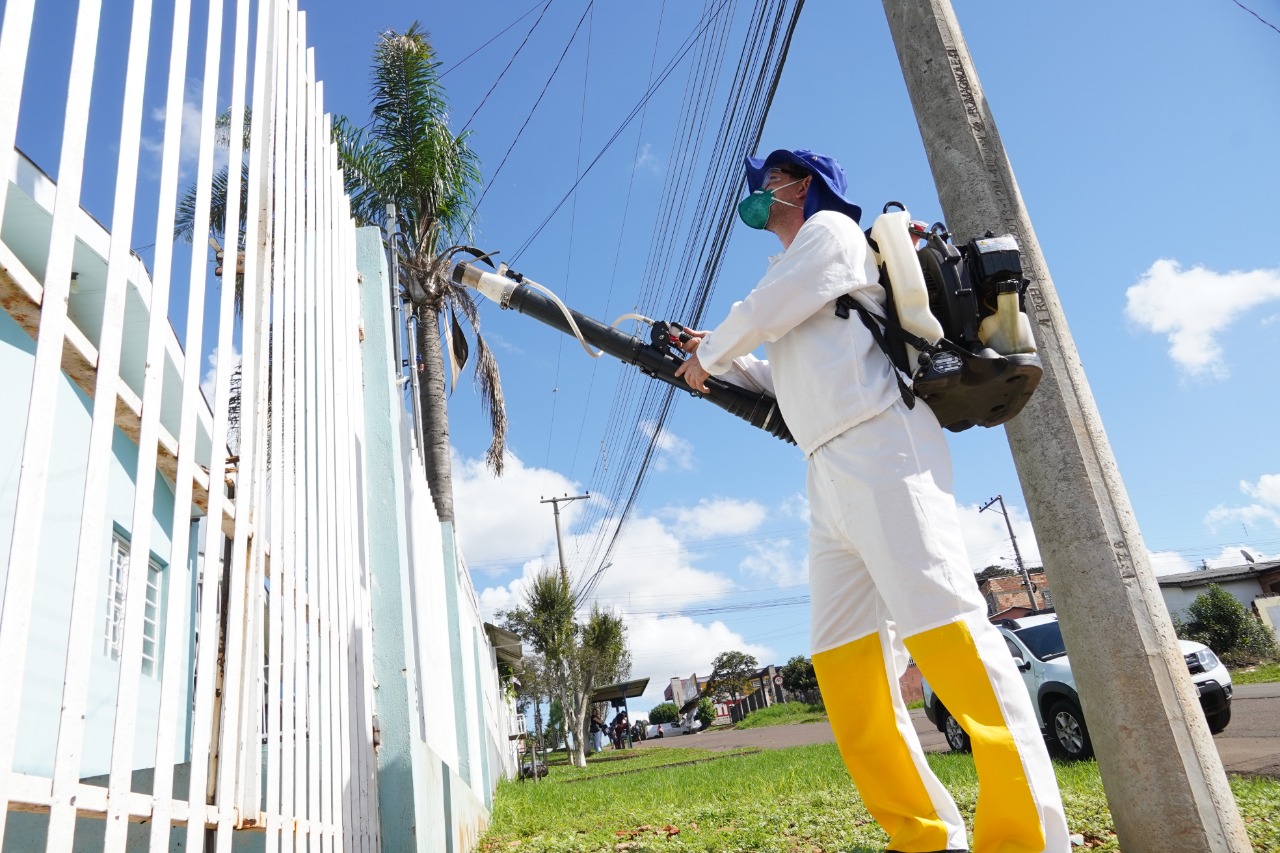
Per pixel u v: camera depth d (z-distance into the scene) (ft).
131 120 4.76
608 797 27.40
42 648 12.88
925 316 7.27
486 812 25.40
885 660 7.95
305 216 10.06
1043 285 10.18
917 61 11.38
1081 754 25.81
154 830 4.66
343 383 11.54
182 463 5.27
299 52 10.20
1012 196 10.60
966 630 6.81
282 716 7.68
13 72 3.81
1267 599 110.11
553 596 87.25
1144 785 8.59
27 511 3.76
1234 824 8.37
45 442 3.92
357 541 11.74
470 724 27.78
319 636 9.15
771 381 9.28
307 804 8.28
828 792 19.86
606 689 106.32
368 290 14.52
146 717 16.48
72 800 3.94
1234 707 45.39
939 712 31.65
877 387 7.31
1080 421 9.61
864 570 7.95
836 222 7.79
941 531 7.04
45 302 3.97
